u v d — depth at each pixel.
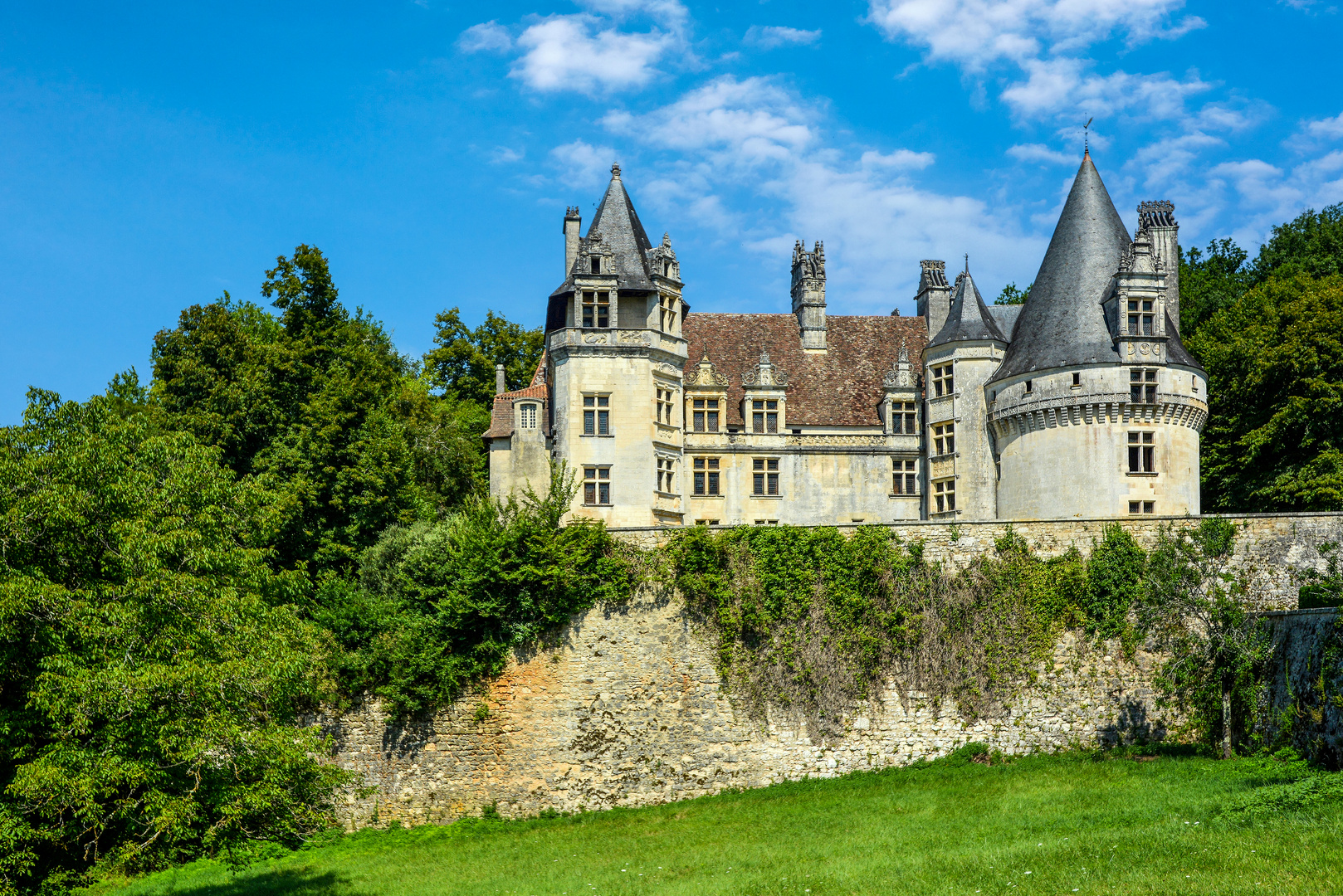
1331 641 33.16
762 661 39.22
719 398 53.69
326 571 41.03
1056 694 38.84
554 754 38.62
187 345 46.59
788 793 37.50
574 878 30.31
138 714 24.42
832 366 56.44
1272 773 32.47
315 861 34.88
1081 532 40.03
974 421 51.94
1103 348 48.62
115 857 29.05
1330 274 65.56
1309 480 48.03
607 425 50.16
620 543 40.38
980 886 24.95
